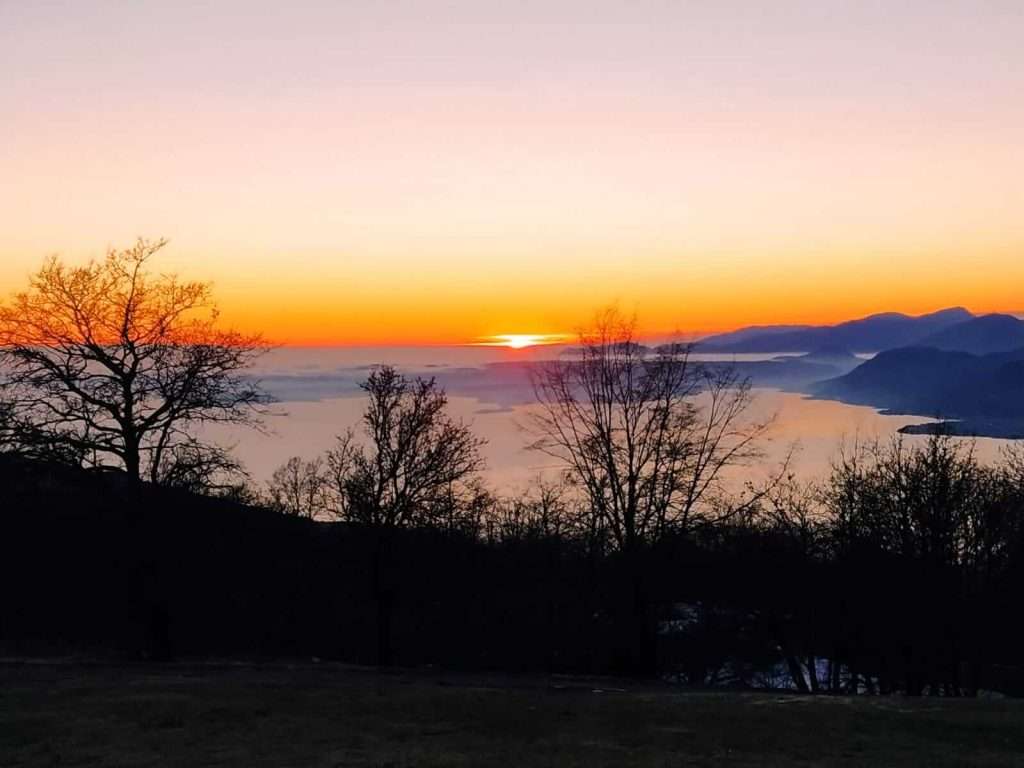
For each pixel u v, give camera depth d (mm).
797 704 18234
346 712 16688
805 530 36844
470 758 13289
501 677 26688
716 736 15000
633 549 30859
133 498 28672
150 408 29266
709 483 31297
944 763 13250
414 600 36875
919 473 35844
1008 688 37969
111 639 35531
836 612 36625
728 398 36719
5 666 25453
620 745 14297
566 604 36469
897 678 35875
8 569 35219
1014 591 34562
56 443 27469
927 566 34719
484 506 36406
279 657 34812
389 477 33625
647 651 31078
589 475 31703
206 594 36500
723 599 36969
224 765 12883
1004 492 36281
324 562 39594
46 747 13961
